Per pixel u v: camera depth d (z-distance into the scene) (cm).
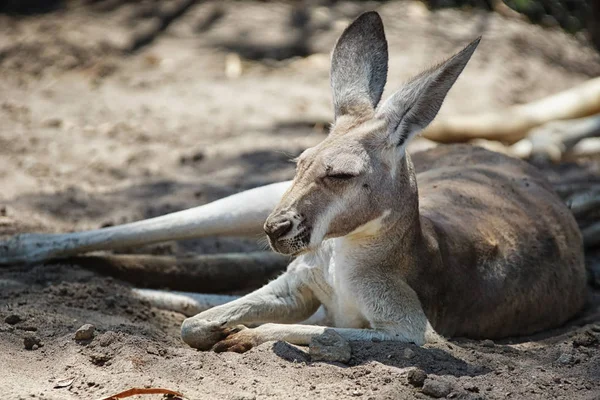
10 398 679
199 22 2106
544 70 1964
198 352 782
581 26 2184
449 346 820
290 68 1942
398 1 2206
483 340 916
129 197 1321
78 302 925
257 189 980
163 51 1991
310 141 1574
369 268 830
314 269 865
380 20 884
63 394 700
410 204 820
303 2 2194
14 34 2031
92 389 711
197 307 982
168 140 1562
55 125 1599
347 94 852
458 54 787
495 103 1769
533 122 1553
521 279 934
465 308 892
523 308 940
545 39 2119
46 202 1273
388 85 1750
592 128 1498
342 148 796
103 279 989
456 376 759
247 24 2088
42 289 947
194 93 1798
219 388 718
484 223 934
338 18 2119
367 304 828
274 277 1071
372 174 795
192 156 1477
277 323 884
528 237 962
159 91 1811
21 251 1004
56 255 1004
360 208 792
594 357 803
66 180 1377
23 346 790
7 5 2223
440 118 1572
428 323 833
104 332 816
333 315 887
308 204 780
